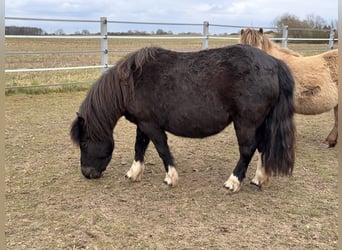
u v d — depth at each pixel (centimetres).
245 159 362
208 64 341
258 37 494
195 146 527
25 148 506
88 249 278
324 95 471
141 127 374
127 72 357
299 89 470
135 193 374
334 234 299
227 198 362
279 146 345
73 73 1098
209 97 338
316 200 359
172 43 1831
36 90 865
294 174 421
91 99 370
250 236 296
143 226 310
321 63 474
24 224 312
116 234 298
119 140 552
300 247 282
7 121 635
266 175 376
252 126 342
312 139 564
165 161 383
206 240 290
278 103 345
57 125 622
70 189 381
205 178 412
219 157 482
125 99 361
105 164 390
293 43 1706
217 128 352
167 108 351
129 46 1656
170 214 330
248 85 329
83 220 319
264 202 354
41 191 375
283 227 310
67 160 464
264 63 336
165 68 351
